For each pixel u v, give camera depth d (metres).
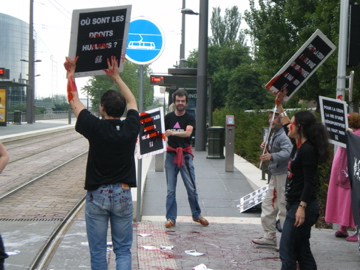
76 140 29.78
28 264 5.79
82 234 7.23
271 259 6.16
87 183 4.26
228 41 66.81
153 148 7.58
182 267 5.77
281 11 15.20
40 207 9.41
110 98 4.32
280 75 6.20
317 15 13.02
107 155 4.21
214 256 6.24
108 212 4.29
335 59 11.55
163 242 6.82
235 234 7.34
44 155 20.27
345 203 7.06
